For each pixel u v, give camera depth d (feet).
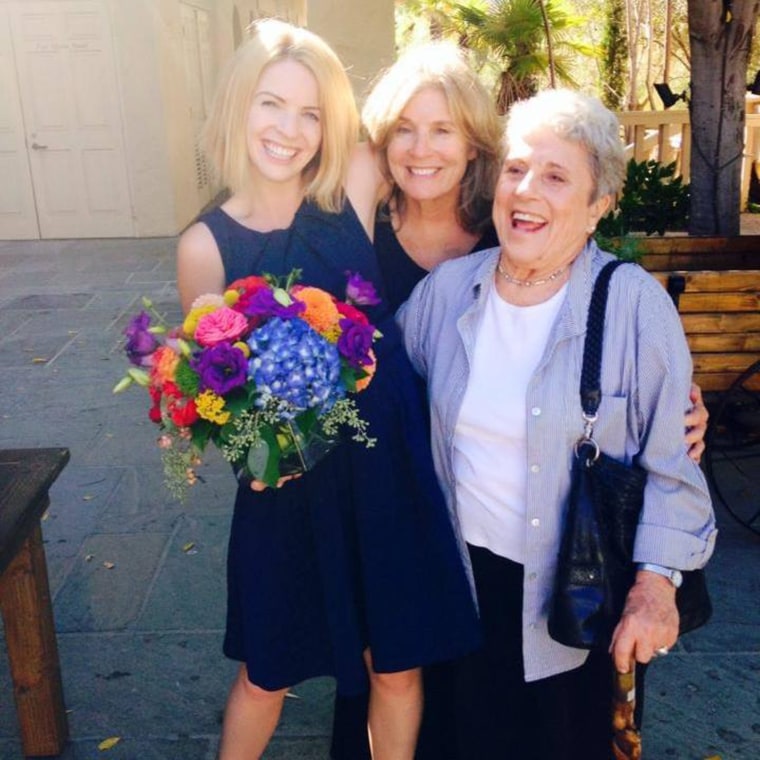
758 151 33.65
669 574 6.15
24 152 34.65
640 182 19.40
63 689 9.71
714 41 15.96
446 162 7.18
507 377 6.48
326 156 6.89
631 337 6.16
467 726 7.41
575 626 6.16
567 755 7.17
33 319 24.49
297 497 6.75
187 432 6.08
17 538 7.46
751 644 10.29
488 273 6.66
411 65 7.16
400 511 6.80
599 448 6.28
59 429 17.07
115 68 33.81
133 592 11.65
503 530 6.71
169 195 35.14
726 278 12.00
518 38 43.04
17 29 33.53
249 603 6.88
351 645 6.73
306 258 6.93
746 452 14.46
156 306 25.49
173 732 9.20
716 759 8.67
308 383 5.72
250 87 6.70
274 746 8.98
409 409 6.94
